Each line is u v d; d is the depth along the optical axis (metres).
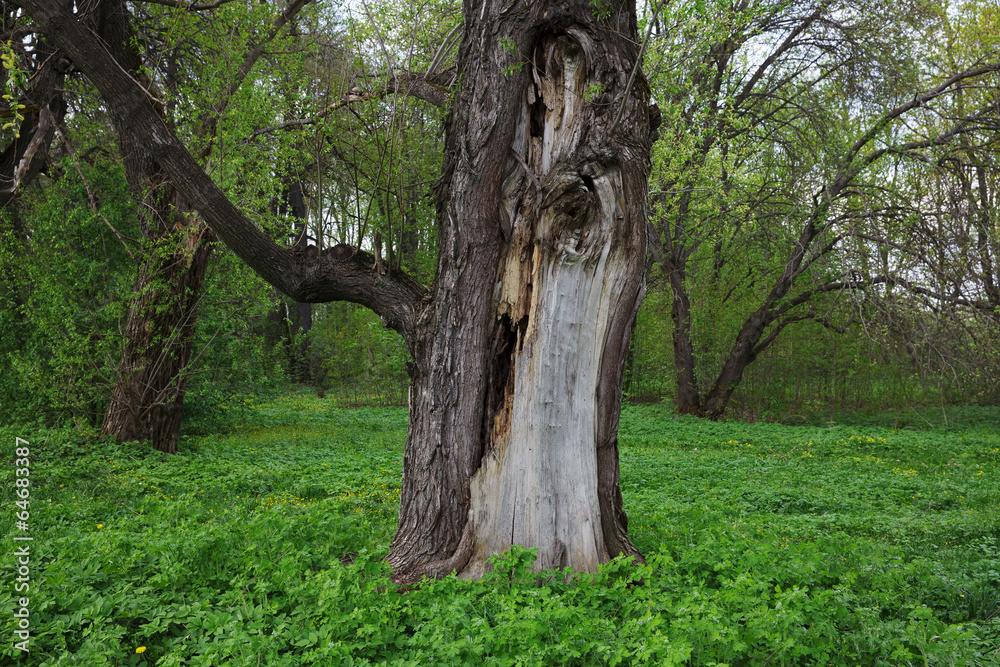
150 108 5.02
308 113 6.01
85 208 11.37
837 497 8.95
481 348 5.00
